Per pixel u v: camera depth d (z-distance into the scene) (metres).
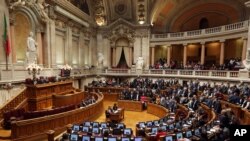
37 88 11.95
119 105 17.69
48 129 9.41
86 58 25.56
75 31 22.38
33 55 14.16
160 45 26.86
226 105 11.56
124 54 27.67
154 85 20.66
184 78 22.27
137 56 26.67
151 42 26.84
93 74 25.75
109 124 9.01
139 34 26.41
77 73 21.80
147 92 18.17
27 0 14.30
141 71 25.55
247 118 9.39
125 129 8.15
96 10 26.28
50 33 17.16
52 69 17.19
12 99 10.79
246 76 15.52
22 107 11.06
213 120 8.66
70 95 14.32
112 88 21.42
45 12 16.33
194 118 9.73
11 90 12.19
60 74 18.02
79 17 22.36
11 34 13.83
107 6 26.45
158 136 7.41
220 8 24.09
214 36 21.48
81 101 14.98
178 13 27.38
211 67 20.94
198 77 20.72
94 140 6.79
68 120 10.59
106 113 13.42
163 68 24.69
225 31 20.11
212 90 15.83
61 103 13.57
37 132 8.95
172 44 25.89
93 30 26.69
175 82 21.56
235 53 22.11
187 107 13.11
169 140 6.88
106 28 27.11
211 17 25.42
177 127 8.53
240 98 11.76
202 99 13.55
